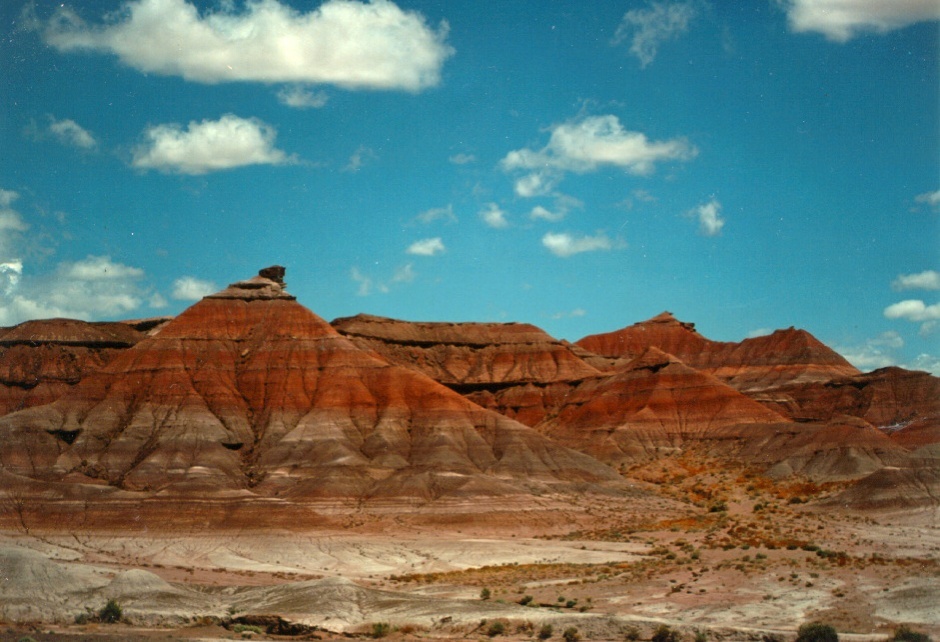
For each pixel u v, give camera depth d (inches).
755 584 4566.9
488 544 6565.0
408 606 4269.2
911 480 6914.4
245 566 5989.2
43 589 4311.0
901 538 5664.4
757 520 6692.9
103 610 4210.1
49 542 6589.6
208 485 7578.7
